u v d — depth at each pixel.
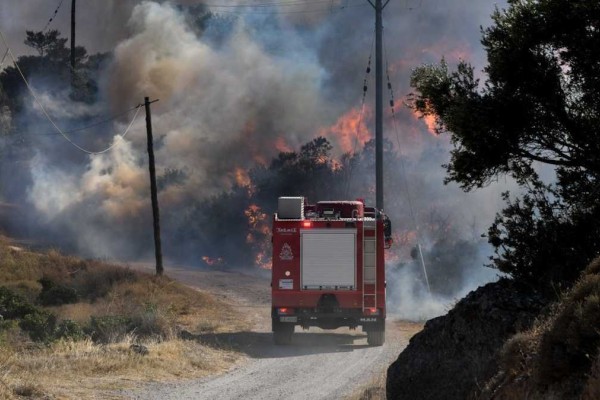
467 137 29.80
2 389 27.83
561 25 29.39
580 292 17.72
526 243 26.23
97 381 33.44
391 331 59.38
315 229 51.75
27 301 68.06
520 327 21.88
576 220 26.48
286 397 33.72
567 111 30.12
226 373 39.88
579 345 16.67
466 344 23.50
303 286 51.47
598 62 29.23
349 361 44.88
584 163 29.44
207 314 69.12
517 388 18.11
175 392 33.22
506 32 30.50
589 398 15.17
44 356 37.56
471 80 31.77
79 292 81.25
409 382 24.41
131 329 50.66
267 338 54.88
